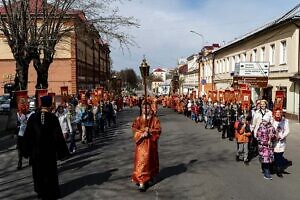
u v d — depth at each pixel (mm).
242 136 13703
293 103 31172
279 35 34312
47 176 8906
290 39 31875
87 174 11766
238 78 28469
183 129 27062
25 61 24906
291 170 12391
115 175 11578
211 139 21000
